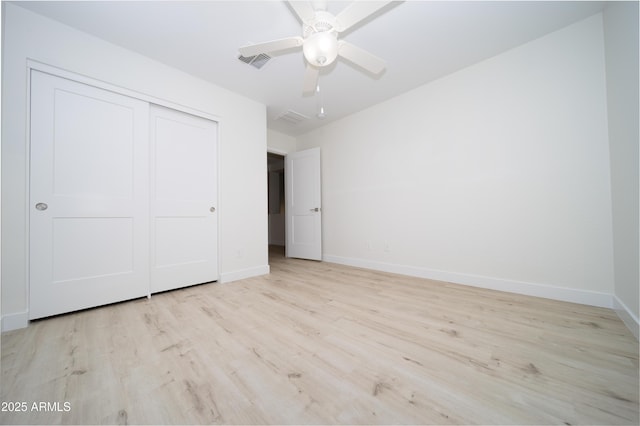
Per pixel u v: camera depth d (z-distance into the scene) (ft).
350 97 9.87
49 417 2.78
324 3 4.78
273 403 2.97
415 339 4.49
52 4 5.24
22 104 5.26
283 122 12.47
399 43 6.77
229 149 8.98
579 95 6.09
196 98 8.14
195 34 6.27
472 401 2.96
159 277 7.36
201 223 8.36
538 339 4.41
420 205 9.14
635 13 4.36
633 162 4.61
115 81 6.55
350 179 11.64
